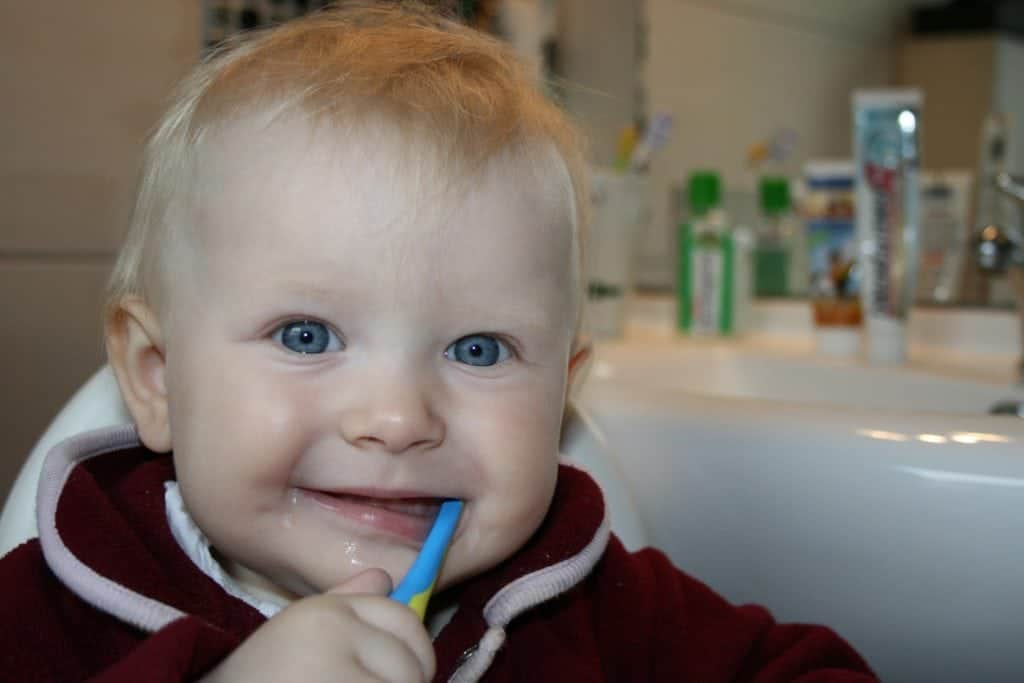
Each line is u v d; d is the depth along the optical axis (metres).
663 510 0.67
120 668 0.41
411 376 0.49
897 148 0.97
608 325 1.13
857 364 0.98
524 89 0.59
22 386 0.93
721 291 1.15
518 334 0.52
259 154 0.51
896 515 0.58
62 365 0.95
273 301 0.49
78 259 0.96
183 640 0.43
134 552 0.52
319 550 0.49
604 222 1.12
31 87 0.92
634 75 1.31
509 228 0.52
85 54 0.95
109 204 0.98
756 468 0.63
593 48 1.31
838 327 1.03
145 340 0.55
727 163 1.25
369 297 0.49
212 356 0.50
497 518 0.52
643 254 1.29
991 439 0.57
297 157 0.50
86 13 0.95
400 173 0.50
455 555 0.51
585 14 1.30
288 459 0.49
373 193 0.49
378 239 0.49
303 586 0.51
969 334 1.05
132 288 0.56
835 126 1.19
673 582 0.64
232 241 0.50
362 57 0.55
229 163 0.51
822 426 0.60
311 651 0.43
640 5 1.31
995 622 0.57
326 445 0.49
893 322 0.98
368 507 0.50
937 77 1.13
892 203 0.97
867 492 0.59
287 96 0.52
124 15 0.98
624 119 1.31
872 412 0.61
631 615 0.63
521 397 0.52
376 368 0.49
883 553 0.59
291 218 0.49
